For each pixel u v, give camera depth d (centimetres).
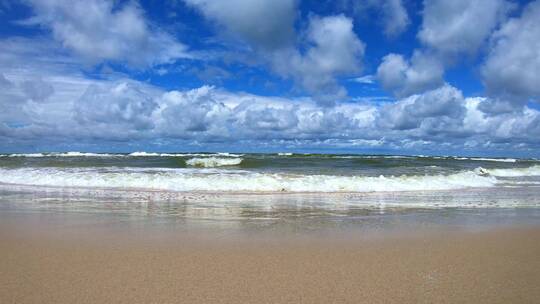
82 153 5166
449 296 448
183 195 1432
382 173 2358
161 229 817
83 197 1346
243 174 2034
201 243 691
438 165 3484
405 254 628
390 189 1719
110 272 518
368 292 458
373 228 851
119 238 724
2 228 805
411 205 1238
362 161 3747
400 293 455
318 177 1897
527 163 4541
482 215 1047
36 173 2072
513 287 478
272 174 2011
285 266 556
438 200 1377
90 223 877
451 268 554
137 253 616
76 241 695
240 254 618
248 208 1139
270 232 798
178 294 443
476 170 2844
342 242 711
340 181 1792
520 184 2089
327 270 539
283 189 1642
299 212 1074
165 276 504
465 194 1588
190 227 844
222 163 3106
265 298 436
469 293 457
